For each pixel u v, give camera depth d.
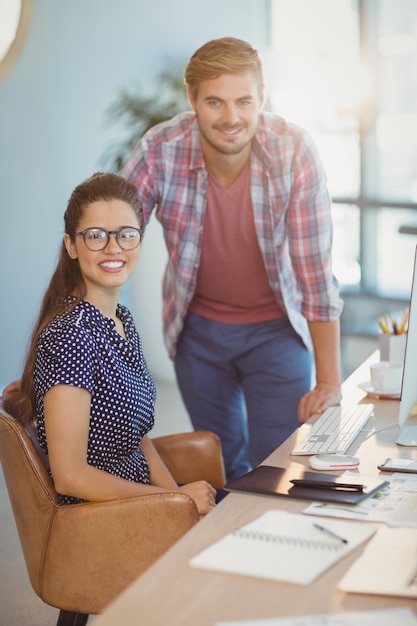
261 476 1.95
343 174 6.22
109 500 2.03
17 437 2.05
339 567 1.47
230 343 3.10
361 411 2.43
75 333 2.09
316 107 6.24
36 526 2.06
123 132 5.94
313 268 2.89
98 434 2.16
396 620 1.28
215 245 2.97
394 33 5.88
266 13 6.45
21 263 5.38
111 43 5.76
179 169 2.90
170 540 1.99
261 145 2.83
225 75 2.61
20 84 5.24
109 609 1.34
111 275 2.21
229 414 3.25
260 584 1.41
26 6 4.17
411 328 2.00
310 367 3.16
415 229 5.86
